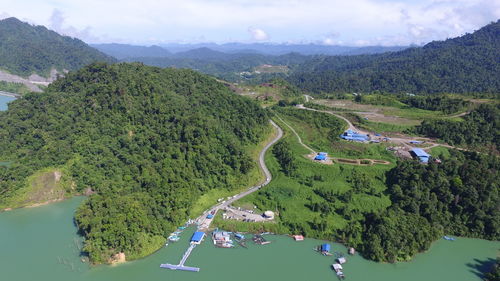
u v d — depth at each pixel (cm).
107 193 15088
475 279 11825
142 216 13375
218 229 14425
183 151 18262
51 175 17062
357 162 18112
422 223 14088
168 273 11688
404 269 12275
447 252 13375
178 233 14025
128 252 12388
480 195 14800
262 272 11800
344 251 13188
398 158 18050
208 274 11631
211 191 17012
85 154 18212
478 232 14300
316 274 11794
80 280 11294
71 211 15625
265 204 15988
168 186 15562
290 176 17738
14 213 15438
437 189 15350
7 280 11162
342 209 15125
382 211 14662
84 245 12794
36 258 12319
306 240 13875
